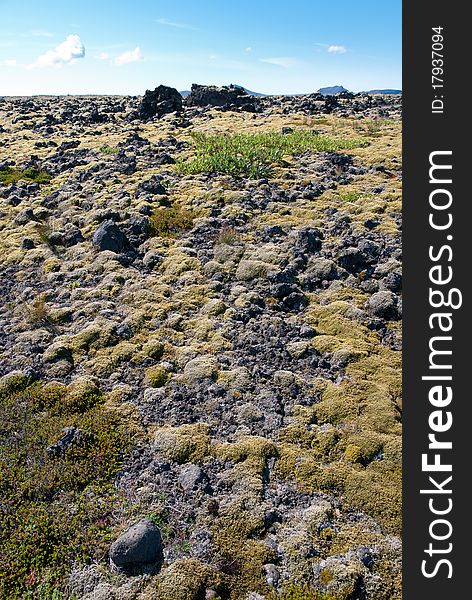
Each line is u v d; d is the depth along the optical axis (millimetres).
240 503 11023
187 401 14156
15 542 10211
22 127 59156
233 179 31797
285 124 53000
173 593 9133
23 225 27016
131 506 10992
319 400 14125
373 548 10164
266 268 20328
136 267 22031
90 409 13852
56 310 18656
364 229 23016
